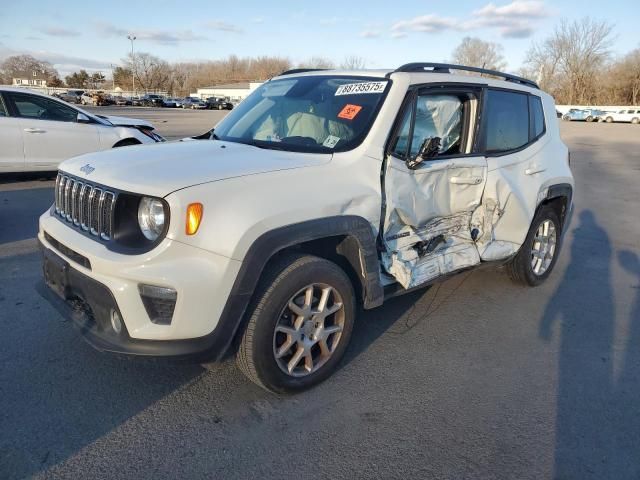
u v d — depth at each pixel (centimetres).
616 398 317
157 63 11181
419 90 352
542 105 495
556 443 272
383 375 330
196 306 248
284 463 248
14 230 619
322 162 306
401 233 350
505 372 342
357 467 248
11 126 838
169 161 288
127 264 247
